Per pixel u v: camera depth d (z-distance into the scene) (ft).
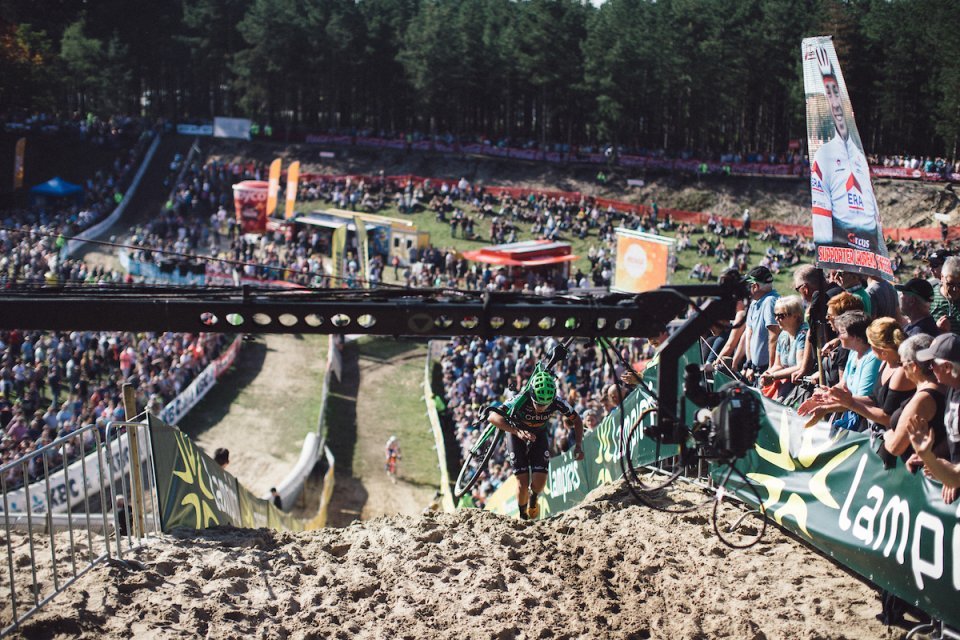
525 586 23.75
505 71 247.09
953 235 154.30
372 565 24.88
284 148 246.68
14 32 269.85
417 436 100.99
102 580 22.45
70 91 294.87
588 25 237.86
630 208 194.08
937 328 23.08
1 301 27.30
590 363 92.02
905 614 20.74
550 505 40.83
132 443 25.58
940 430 19.16
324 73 268.41
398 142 245.24
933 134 214.90
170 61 305.32
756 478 26.18
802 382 27.50
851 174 26.94
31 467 66.90
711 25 223.71
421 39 248.32
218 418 97.66
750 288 31.22
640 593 23.25
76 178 227.81
